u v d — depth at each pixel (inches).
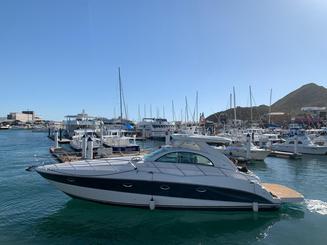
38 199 643.5
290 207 601.6
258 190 561.6
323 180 916.6
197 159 564.7
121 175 536.1
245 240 458.0
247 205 560.1
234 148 1334.9
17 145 2228.1
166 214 541.3
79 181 545.0
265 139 1843.0
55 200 634.2
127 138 1733.5
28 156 1485.0
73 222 514.6
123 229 491.2
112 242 447.2
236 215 548.7
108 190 543.5
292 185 841.5
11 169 1062.4
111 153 1280.8
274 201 565.6
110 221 520.1
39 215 545.6
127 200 544.4
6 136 3651.6
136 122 3248.0
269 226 509.7
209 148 575.5
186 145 579.8
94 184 542.9
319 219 541.3
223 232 484.4
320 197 695.7
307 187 813.9
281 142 1784.0
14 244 433.7
